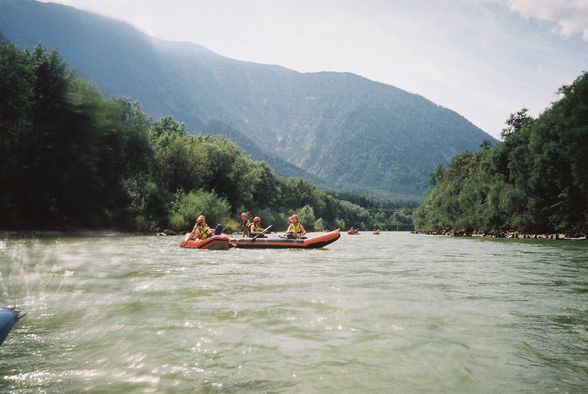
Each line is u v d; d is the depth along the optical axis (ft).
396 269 31.58
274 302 17.57
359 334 12.85
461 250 60.34
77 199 106.52
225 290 20.68
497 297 19.42
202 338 12.32
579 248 67.05
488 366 10.19
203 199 142.31
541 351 11.36
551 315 15.66
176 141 165.37
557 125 120.78
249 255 44.34
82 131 107.45
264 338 12.36
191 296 18.97
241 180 192.65
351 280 24.66
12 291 20.25
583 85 112.88
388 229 572.51
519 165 135.23
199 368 9.93
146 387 8.77
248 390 8.68
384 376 9.50
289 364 10.23
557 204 124.16
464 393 8.63
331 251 53.88
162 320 14.42
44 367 9.95
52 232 98.22
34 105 100.53
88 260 36.27
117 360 10.43
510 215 143.23
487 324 14.21
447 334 12.94
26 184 99.19
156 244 64.69
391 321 14.49
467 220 172.86
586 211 118.32
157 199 127.95
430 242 94.94
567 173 120.47
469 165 222.69
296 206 350.43
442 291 20.97
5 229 95.04
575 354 11.12
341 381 9.20
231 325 13.82
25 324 13.87
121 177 126.41
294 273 28.04
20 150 95.86
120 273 27.45
